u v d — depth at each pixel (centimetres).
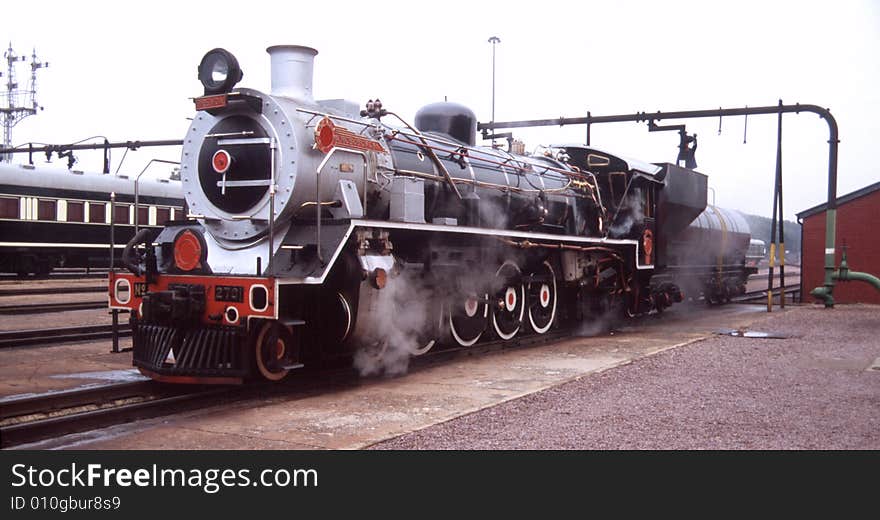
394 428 639
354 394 791
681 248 1919
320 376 894
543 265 1299
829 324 1512
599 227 1403
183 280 787
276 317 717
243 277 739
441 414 693
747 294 2783
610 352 1112
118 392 770
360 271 808
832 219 1977
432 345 1025
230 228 820
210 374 740
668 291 1792
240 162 812
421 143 1010
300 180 787
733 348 1126
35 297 1878
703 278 2141
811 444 582
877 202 2178
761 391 786
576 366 972
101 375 887
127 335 1267
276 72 874
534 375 902
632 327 1520
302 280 744
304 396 792
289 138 789
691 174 1783
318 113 830
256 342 767
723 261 2325
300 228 803
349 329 810
